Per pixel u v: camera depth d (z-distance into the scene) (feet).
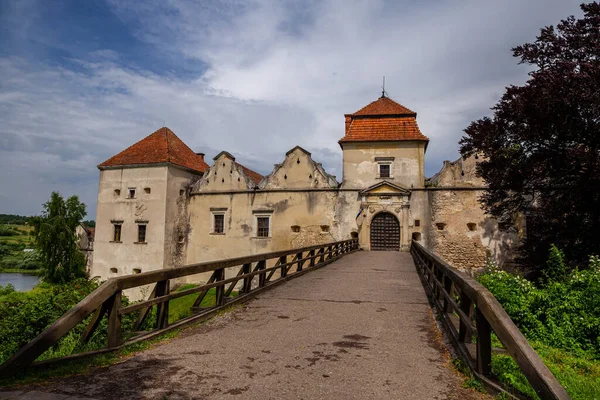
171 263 87.15
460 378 14.67
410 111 83.51
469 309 16.81
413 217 77.92
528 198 71.41
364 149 81.82
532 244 54.95
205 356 16.80
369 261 56.65
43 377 13.74
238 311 25.55
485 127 56.39
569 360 20.57
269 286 33.27
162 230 85.71
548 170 53.06
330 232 81.30
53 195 119.14
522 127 52.70
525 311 27.07
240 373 14.88
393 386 13.87
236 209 87.81
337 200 81.66
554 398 9.82
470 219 75.46
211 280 25.62
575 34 50.96
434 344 18.94
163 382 13.87
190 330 21.03
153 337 19.01
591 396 14.17
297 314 24.79
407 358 16.88
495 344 19.93
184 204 91.76
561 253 40.52
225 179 89.61
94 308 15.99
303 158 84.94
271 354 17.17
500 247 73.77
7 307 30.91
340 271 45.42
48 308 30.53
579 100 45.19
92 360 15.57
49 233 112.37
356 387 13.75
